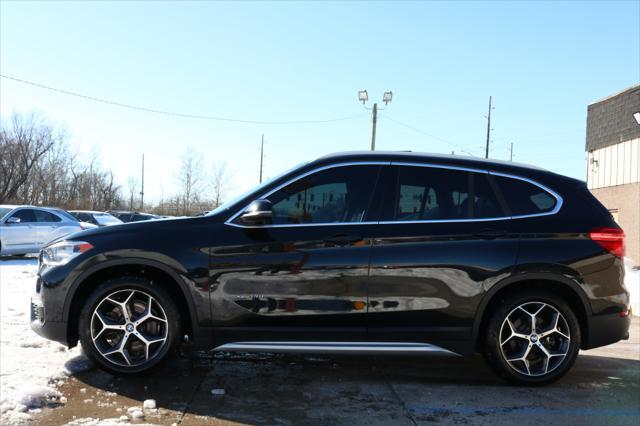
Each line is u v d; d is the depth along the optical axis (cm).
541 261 424
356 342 420
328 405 384
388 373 466
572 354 430
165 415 354
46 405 362
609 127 1775
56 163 5122
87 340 410
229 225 426
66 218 1571
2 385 384
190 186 5331
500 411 381
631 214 1644
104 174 5831
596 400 408
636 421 366
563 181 455
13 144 4584
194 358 493
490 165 454
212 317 414
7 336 533
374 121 2969
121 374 416
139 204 6406
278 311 416
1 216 1460
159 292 413
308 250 418
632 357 562
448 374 468
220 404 378
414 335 423
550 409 387
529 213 440
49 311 415
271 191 438
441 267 423
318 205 434
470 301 423
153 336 418
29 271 1142
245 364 480
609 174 1767
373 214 431
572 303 444
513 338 432
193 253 416
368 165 445
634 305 942
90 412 353
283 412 368
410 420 360
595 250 431
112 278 419
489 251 425
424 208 437
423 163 448
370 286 420
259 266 416
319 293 418
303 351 414
